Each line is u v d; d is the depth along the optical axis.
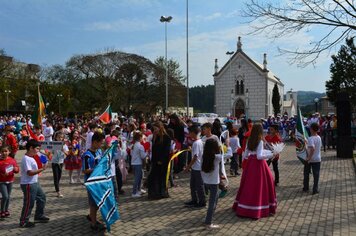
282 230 6.78
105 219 6.56
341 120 17.45
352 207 8.40
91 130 11.84
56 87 57.28
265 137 11.03
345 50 40.00
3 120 25.22
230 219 7.51
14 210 8.61
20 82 56.78
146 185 10.38
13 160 8.06
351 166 14.65
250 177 7.65
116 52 53.25
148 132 13.20
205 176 6.96
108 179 6.84
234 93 65.00
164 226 7.11
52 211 8.40
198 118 24.09
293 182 11.45
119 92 52.31
